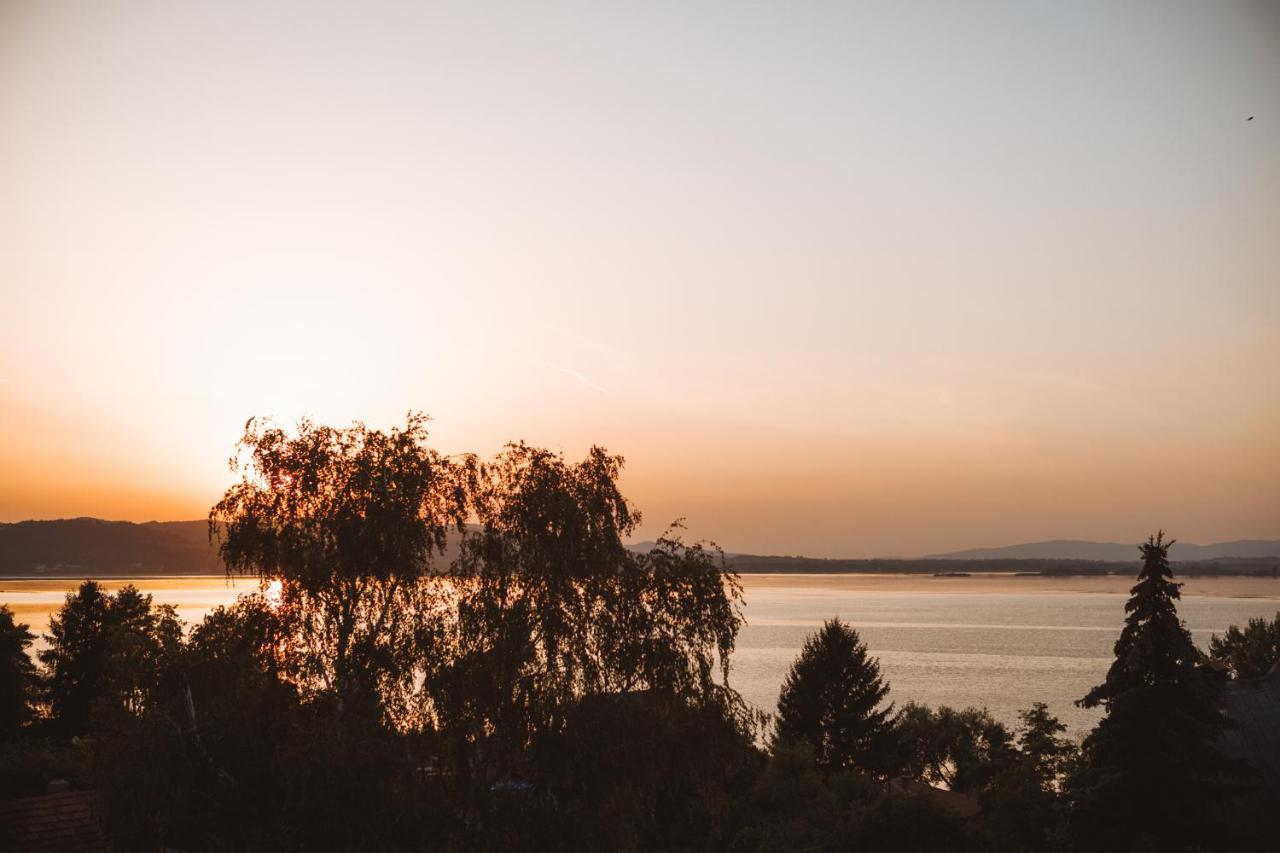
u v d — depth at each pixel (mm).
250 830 25609
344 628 29250
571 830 27562
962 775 83562
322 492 30062
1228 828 40656
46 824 35750
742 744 30766
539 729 28203
